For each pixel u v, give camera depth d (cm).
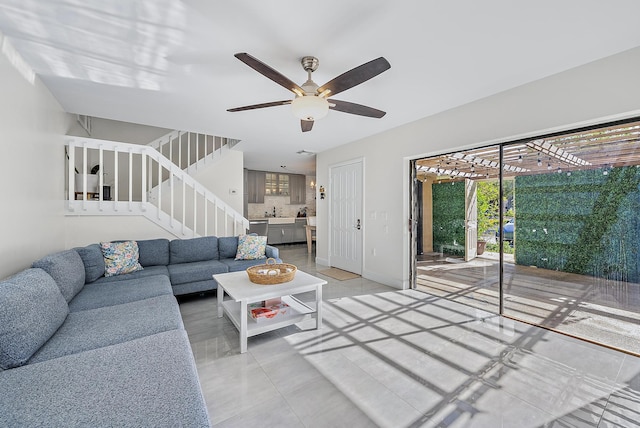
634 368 192
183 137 558
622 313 233
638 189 222
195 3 157
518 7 162
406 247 388
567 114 236
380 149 425
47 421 86
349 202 495
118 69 234
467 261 554
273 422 145
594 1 157
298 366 198
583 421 145
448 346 226
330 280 441
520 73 242
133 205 381
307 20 173
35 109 243
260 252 404
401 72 239
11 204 203
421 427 142
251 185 846
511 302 298
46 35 189
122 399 98
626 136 224
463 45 200
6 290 133
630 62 206
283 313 255
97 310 196
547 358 206
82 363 122
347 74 178
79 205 347
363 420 146
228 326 265
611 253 238
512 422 144
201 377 184
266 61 221
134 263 319
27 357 130
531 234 284
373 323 272
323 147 534
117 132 518
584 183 249
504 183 293
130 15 168
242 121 372
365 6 160
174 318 185
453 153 344
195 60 220
